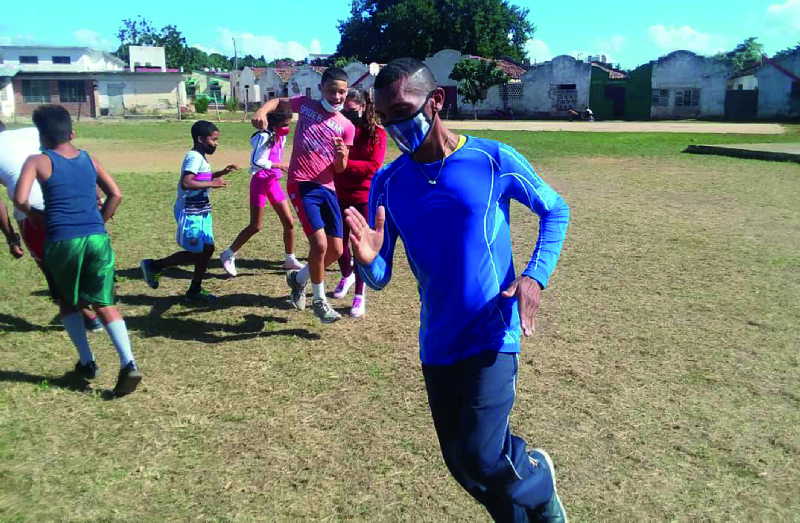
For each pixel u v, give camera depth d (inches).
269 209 450.3
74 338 185.2
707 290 263.7
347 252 255.1
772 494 132.7
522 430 157.0
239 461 146.0
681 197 484.7
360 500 132.1
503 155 101.8
